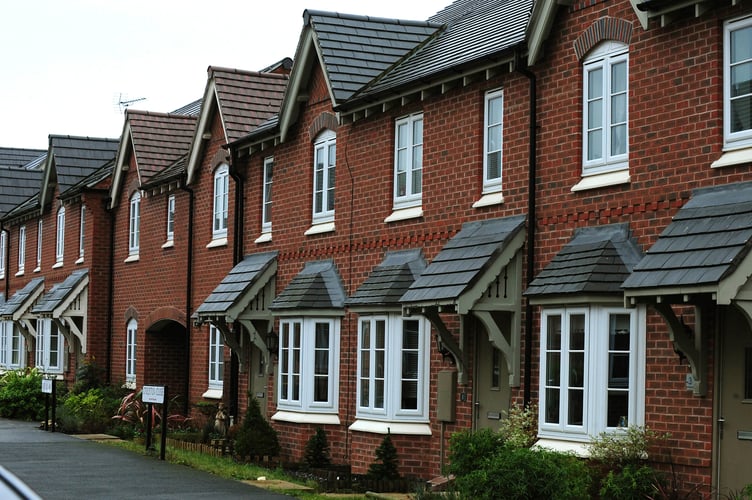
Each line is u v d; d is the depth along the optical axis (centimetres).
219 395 2658
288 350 2228
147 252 3147
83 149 3791
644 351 1425
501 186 1752
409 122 1992
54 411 2591
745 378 1309
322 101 2248
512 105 1722
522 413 1580
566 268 1518
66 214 3762
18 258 4347
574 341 1496
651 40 1471
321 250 2236
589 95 1589
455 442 1548
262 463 2111
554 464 1312
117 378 3347
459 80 1828
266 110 2652
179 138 3234
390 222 2014
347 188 2161
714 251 1254
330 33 2192
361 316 2005
